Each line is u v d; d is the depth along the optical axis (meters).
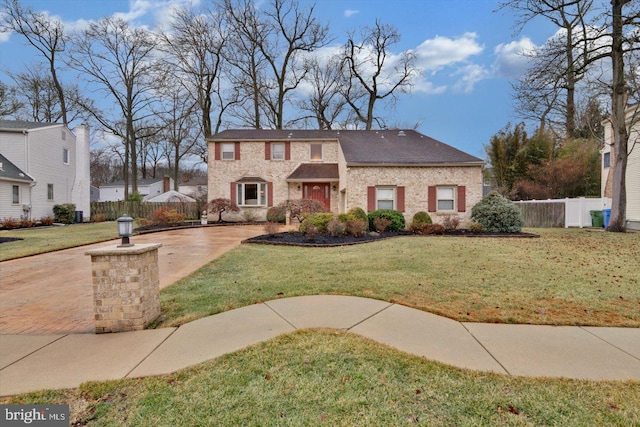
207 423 1.96
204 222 17.55
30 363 2.71
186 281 5.38
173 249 9.06
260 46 25.09
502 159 21.33
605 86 13.15
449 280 5.30
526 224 16.78
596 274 5.73
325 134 19.94
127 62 24.84
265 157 19.06
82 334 3.35
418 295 4.52
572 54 12.56
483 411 2.07
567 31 13.21
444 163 14.48
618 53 12.23
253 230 14.72
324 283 5.14
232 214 18.86
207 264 6.79
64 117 24.98
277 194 18.97
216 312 3.91
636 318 3.71
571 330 3.38
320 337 3.14
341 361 2.68
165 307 4.12
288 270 6.11
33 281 5.71
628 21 11.57
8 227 15.19
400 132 19.94
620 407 2.10
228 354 2.81
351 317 3.70
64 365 2.67
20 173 17.30
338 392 2.27
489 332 3.32
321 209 14.27
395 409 2.09
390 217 13.18
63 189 20.52
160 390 2.29
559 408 2.10
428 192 14.71
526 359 2.75
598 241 10.13
